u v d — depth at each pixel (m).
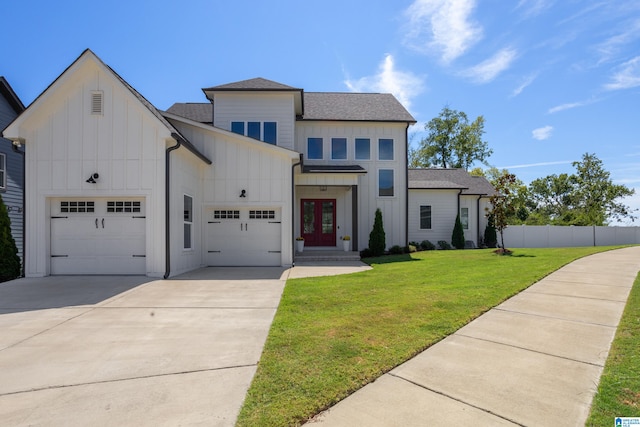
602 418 2.55
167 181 9.64
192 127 12.06
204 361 3.72
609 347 3.99
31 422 2.56
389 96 19.64
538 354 3.82
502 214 14.91
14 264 9.93
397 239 17.20
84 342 4.37
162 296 7.12
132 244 9.77
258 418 2.57
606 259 11.58
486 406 2.75
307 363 3.57
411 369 3.44
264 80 15.79
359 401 2.84
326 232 16.83
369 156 17.23
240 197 12.06
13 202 14.97
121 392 3.03
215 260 12.22
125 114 9.68
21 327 5.02
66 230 9.80
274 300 6.72
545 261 11.17
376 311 5.56
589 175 39.44
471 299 6.17
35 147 9.69
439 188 19.72
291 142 14.95
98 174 9.65
